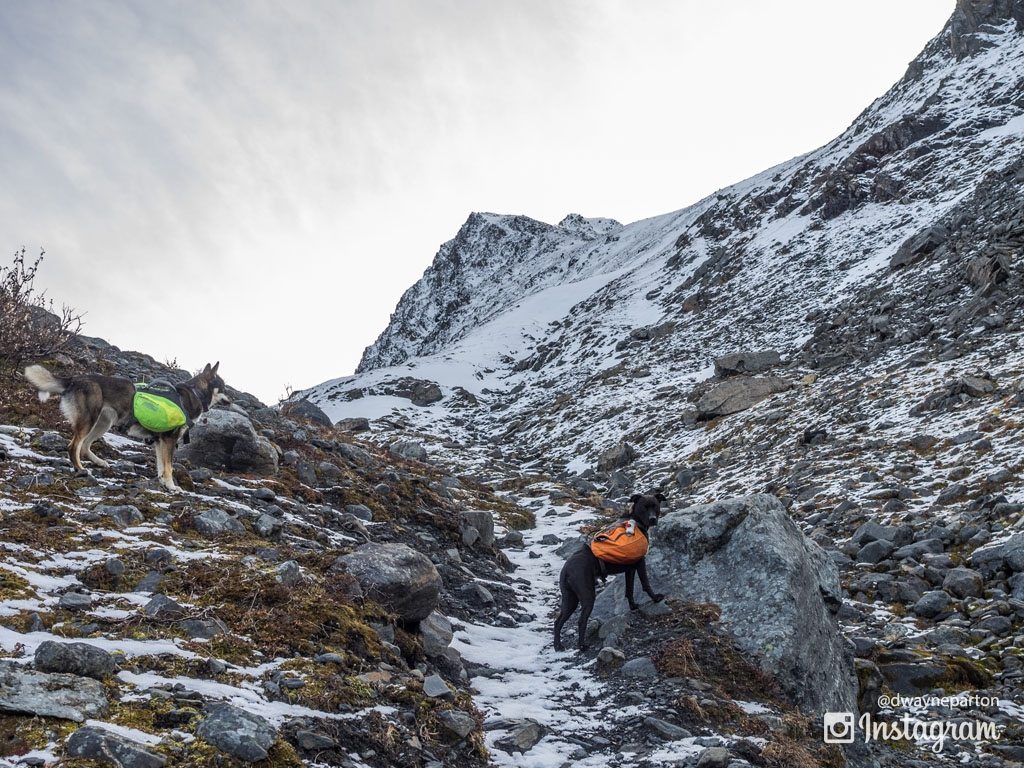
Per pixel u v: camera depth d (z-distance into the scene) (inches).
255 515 355.9
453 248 7573.8
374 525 446.9
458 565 443.8
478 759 218.4
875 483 634.2
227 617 237.1
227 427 430.9
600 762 230.2
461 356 2650.1
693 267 2704.2
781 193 2822.3
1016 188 1483.8
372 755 195.0
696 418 1238.9
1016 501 509.0
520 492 892.6
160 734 168.4
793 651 290.0
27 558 246.8
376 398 2223.2
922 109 2513.5
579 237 6638.8
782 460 825.5
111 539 278.4
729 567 326.6
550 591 454.0
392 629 271.9
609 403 1676.9
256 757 168.1
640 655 297.3
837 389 1018.1
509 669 313.4
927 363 956.0
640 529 328.5
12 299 492.7
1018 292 1039.6
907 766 279.0
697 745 237.0
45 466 339.6
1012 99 2290.8
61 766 146.6
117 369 582.9
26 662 182.2
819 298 1742.1
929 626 402.9
